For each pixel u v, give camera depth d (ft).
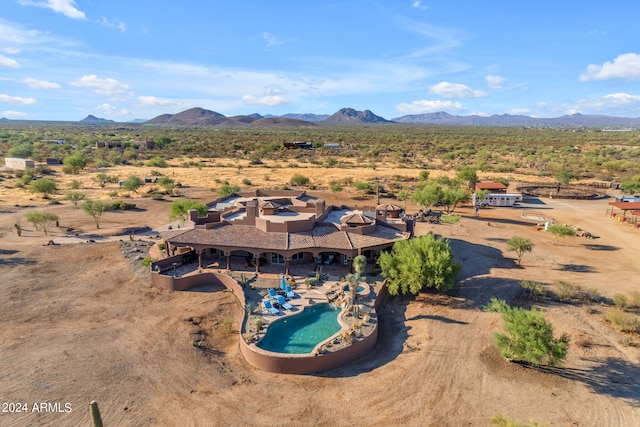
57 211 243.40
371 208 200.95
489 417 81.61
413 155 592.60
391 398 87.10
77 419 78.95
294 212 181.06
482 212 259.19
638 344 107.24
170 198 288.92
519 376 94.68
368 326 112.16
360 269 132.16
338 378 94.48
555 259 170.91
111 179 357.61
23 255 165.37
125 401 84.58
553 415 82.38
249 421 79.92
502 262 166.81
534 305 129.08
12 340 105.50
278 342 105.60
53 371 93.25
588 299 133.08
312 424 79.30
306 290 133.39
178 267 150.20
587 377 94.43
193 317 120.37
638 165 425.28
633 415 82.38
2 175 366.02
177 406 83.76
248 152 630.74
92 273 149.69
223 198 222.28
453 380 93.09
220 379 93.25
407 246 135.54
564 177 336.70
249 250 143.33
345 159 552.82
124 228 208.33
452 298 134.31
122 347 104.12
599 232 211.82
